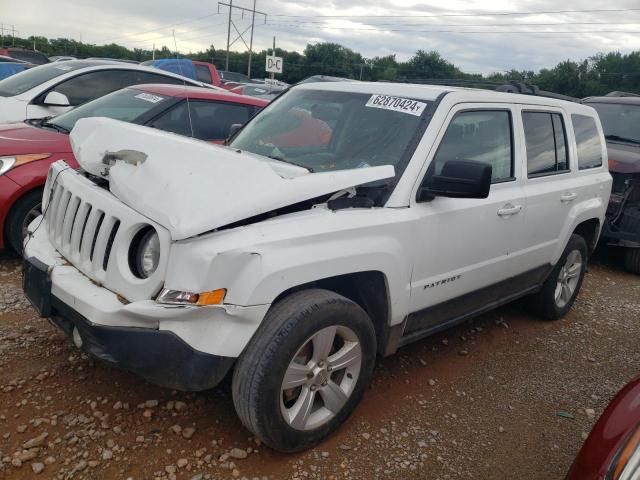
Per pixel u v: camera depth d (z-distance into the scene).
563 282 5.46
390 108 3.81
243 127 4.54
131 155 3.07
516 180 4.35
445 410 3.77
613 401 2.44
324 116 4.03
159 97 6.41
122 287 2.77
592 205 5.37
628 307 6.29
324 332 2.98
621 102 9.18
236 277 2.63
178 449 3.04
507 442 3.53
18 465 2.79
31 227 3.69
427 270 3.59
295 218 2.90
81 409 3.26
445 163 3.37
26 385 3.42
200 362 2.66
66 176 3.44
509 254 4.36
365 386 3.34
